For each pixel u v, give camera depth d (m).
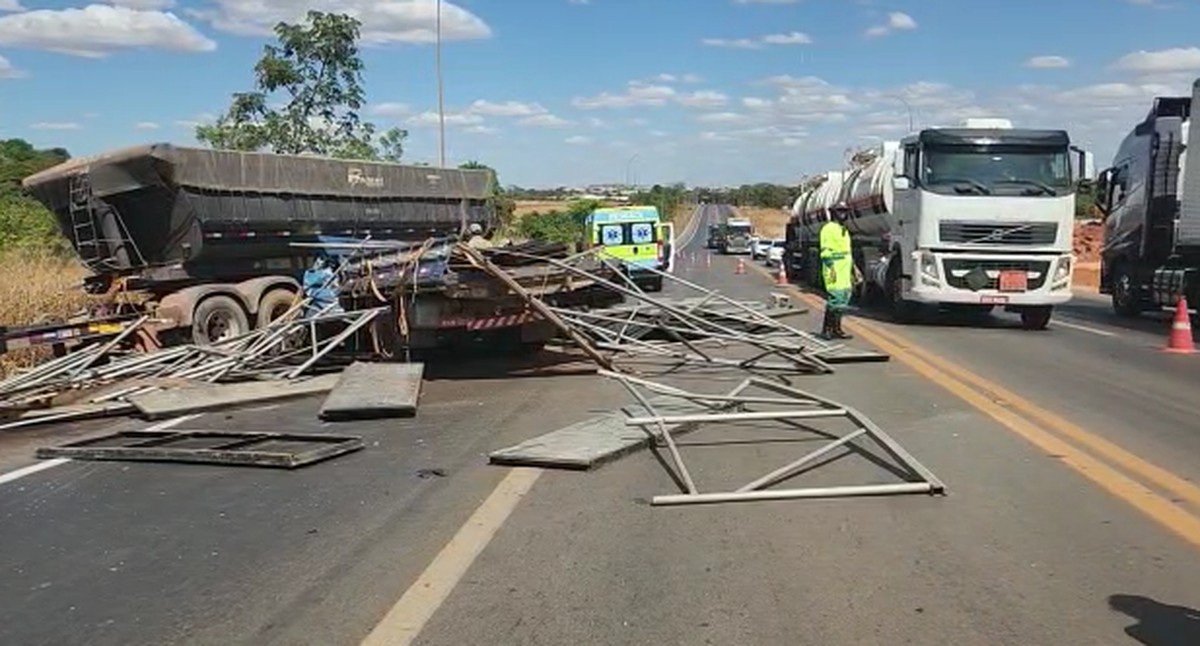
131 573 5.57
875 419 9.62
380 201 20.23
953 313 21.83
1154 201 20.22
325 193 18.69
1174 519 6.26
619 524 6.29
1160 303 19.78
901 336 17.11
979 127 18.62
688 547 5.82
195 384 11.98
